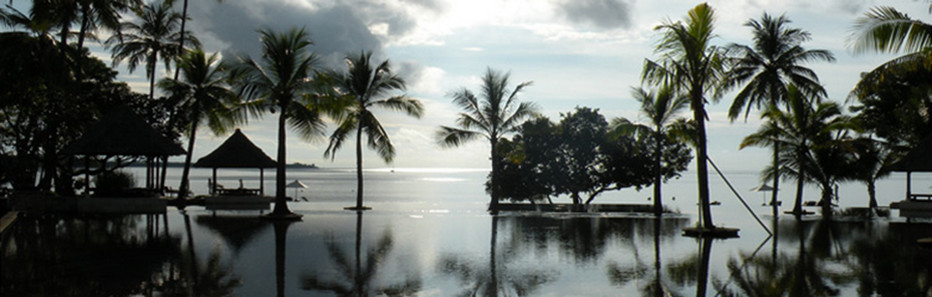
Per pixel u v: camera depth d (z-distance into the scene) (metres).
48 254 14.62
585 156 38.72
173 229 20.19
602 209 32.53
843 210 33.09
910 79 31.02
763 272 12.95
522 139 39.72
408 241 17.89
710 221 20.39
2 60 28.66
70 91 29.81
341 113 25.81
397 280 11.86
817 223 24.94
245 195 29.98
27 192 24.08
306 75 24.95
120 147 27.11
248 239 17.89
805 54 34.97
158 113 38.66
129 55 40.12
